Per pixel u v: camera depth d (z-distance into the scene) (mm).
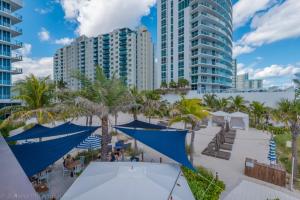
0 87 37062
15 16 39562
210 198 8438
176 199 4855
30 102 14016
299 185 10602
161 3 64562
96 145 14336
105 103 11945
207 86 58438
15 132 21812
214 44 58469
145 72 96188
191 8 57344
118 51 95625
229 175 11906
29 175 6273
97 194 4598
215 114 27219
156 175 5664
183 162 8117
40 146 8164
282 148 18484
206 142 20531
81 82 12516
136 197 4520
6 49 38312
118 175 5348
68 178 10539
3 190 1606
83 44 104750
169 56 62344
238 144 19844
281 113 11867
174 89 52344
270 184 10703
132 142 18531
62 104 12055
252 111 30812
